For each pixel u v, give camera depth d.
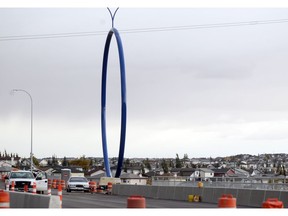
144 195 41.28
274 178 32.50
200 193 33.94
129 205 17.11
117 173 58.94
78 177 51.81
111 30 62.00
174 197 37.00
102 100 64.25
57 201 19.56
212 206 28.45
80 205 28.84
